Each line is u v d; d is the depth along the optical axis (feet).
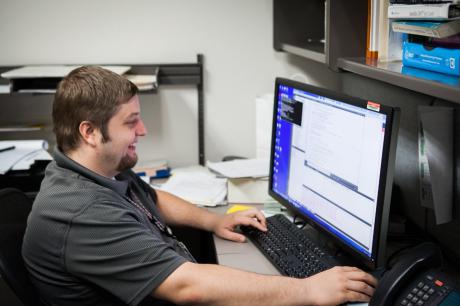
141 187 5.41
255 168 6.18
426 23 3.71
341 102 4.22
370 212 3.95
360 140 4.01
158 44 7.55
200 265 3.92
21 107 7.57
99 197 3.95
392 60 4.77
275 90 5.33
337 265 4.24
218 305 3.81
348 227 4.26
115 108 4.08
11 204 4.37
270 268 4.49
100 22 7.42
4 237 3.97
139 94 7.70
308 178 4.82
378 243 3.86
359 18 5.26
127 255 3.83
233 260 4.65
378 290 3.54
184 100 7.77
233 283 3.83
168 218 5.49
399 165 5.24
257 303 3.81
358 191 4.08
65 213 3.86
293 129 5.03
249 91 7.79
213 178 6.57
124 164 4.32
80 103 4.02
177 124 7.85
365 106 3.89
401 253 4.47
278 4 7.32
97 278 3.87
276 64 7.70
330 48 5.32
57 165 4.19
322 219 4.65
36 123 7.57
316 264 4.31
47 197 3.94
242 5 7.48
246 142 7.95
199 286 3.79
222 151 7.95
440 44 3.74
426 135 4.09
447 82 3.32
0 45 7.40
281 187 5.39
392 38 4.73
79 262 3.85
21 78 6.63
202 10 7.47
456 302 3.29
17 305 5.00
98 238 3.83
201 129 7.84
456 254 4.33
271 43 7.63
